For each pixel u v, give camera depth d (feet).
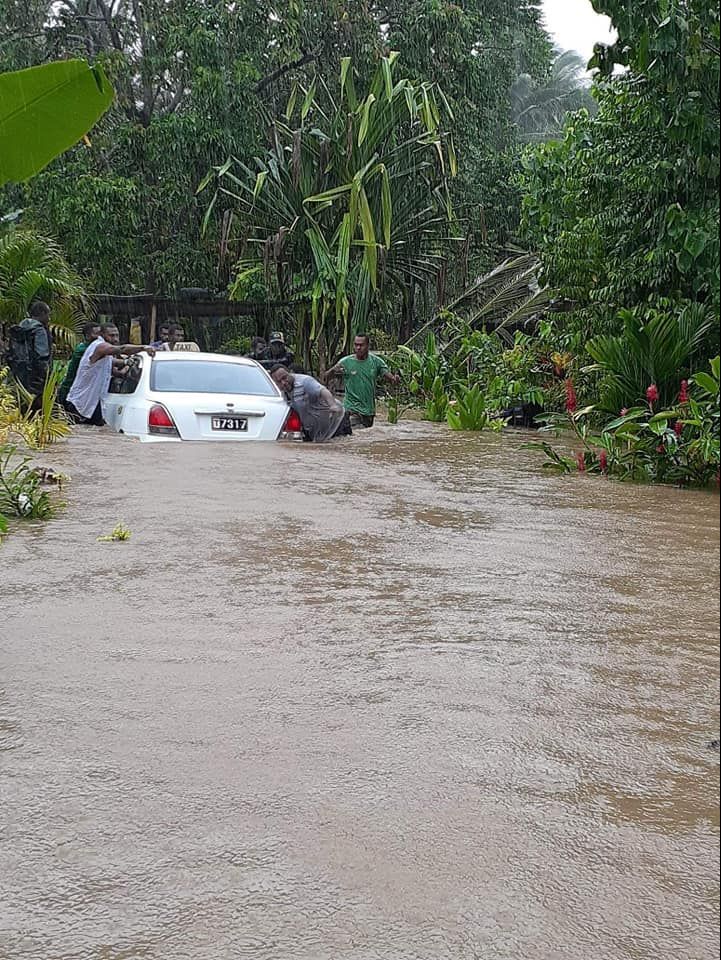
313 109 80.53
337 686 11.70
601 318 46.75
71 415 43.73
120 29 84.43
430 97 73.61
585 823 8.45
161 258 85.51
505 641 13.66
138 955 6.53
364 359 48.01
